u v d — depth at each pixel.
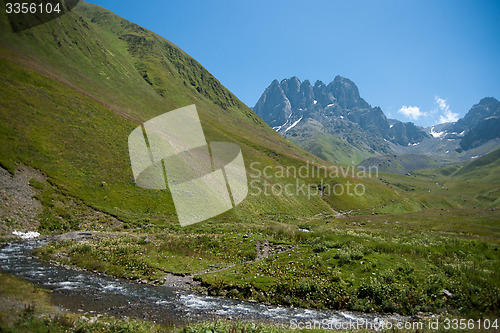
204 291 18.23
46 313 11.73
